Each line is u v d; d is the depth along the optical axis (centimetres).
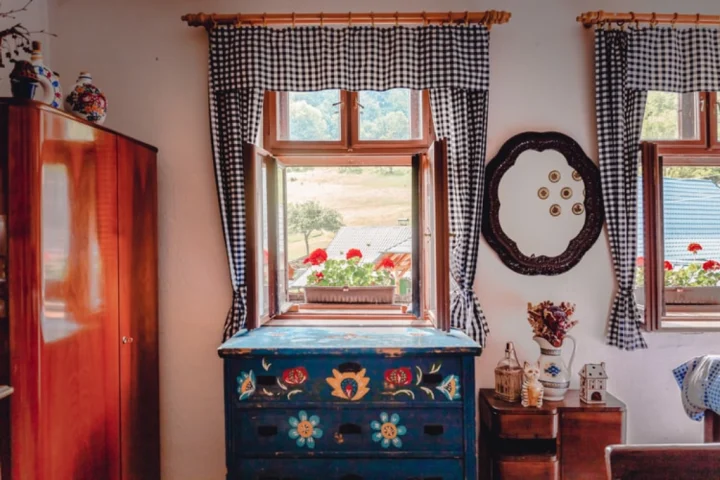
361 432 185
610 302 228
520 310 228
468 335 216
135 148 197
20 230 140
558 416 196
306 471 185
